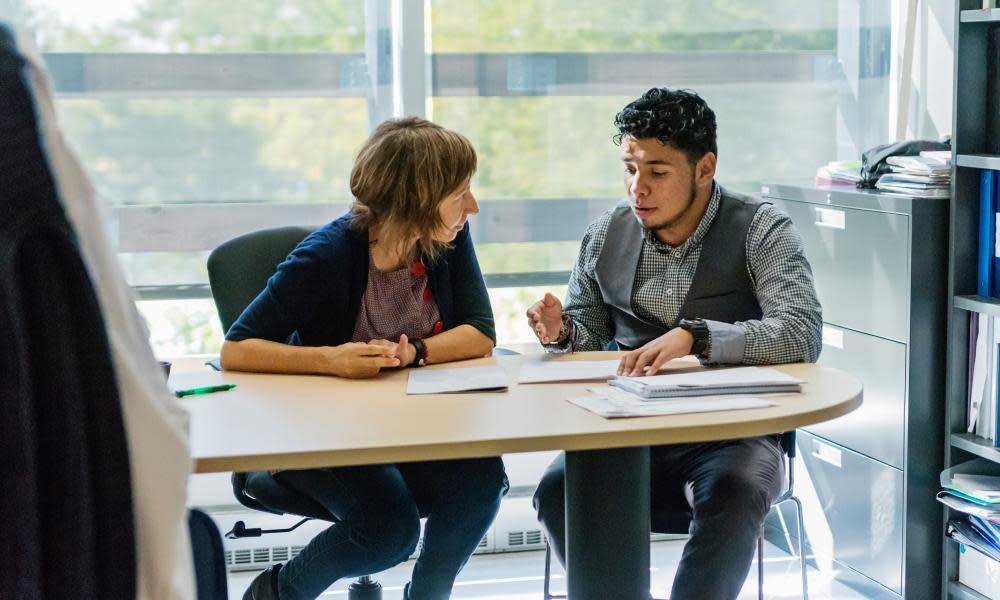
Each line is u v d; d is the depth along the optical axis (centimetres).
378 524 214
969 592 281
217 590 169
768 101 356
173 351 332
